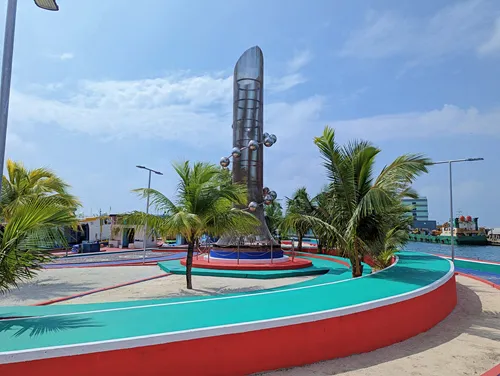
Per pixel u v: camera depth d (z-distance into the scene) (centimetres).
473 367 591
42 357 411
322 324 602
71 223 753
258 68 2222
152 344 462
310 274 1731
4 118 670
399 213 1457
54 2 772
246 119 2155
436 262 1411
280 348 557
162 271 1859
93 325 524
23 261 688
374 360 611
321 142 1300
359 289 822
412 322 766
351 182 1258
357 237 1253
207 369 493
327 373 546
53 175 1808
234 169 2123
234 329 520
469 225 9300
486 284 1631
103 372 433
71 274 1748
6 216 1152
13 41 697
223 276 1650
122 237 3825
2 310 796
